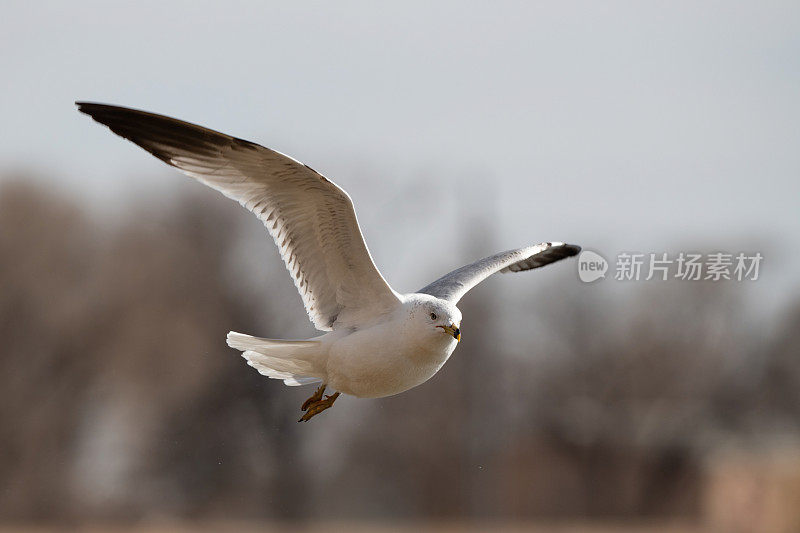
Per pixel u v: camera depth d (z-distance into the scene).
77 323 28.64
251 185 7.90
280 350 8.16
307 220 8.01
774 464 31.08
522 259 10.41
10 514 27.53
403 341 7.93
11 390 28.11
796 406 33.06
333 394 8.55
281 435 29.16
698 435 32.97
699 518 31.97
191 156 7.80
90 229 30.14
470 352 29.16
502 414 30.08
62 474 28.08
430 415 29.45
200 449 28.75
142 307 29.30
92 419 28.70
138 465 28.45
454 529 29.09
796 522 29.14
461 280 9.47
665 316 33.09
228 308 30.06
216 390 29.16
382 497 29.77
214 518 28.81
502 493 30.53
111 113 7.71
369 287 8.15
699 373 33.12
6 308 28.39
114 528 27.97
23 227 29.12
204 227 30.52
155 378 28.92
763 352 33.22
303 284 8.25
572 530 30.20
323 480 29.58
